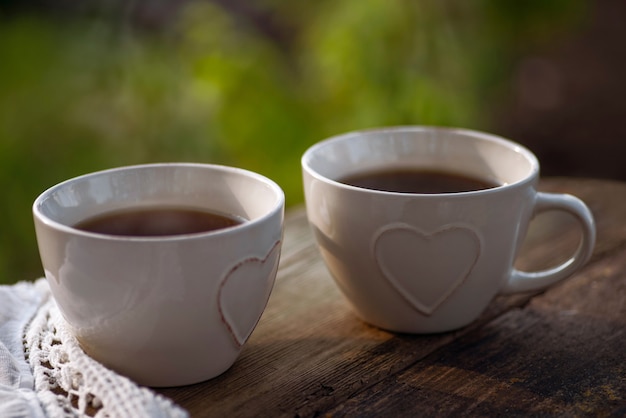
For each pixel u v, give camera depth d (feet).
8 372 1.46
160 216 1.57
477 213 1.53
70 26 3.76
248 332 1.49
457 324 1.65
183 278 1.37
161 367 1.45
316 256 1.93
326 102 3.64
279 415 1.42
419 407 1.45
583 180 2.34
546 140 5.66
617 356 1.58
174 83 3.66
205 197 1.60
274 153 3.58
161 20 4.22
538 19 3.84
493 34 3.82
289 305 1.74
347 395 1.48
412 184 1.76
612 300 1.76
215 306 1.41
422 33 3.52
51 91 3.62
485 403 1.45
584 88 6.24
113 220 1.55
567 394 1.48
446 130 1.81
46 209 1.47
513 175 1.71
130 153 3.64
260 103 3.56
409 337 1.64
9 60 3.61
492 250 1.57
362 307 1.66
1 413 1.36
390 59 3.48
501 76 3.95
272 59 3.79
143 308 1.38
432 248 1.54
